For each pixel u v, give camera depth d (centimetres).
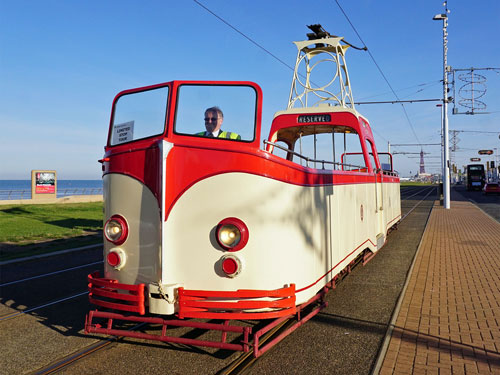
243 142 448
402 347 471
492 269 866
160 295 425
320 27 1013
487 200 3594
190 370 425
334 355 456
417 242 1270
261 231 428
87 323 460
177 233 436
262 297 417
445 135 2595
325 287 566
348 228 687
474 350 461
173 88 470
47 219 2044
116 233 463
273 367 429
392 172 1368
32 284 805
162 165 434
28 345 501
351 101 1026
